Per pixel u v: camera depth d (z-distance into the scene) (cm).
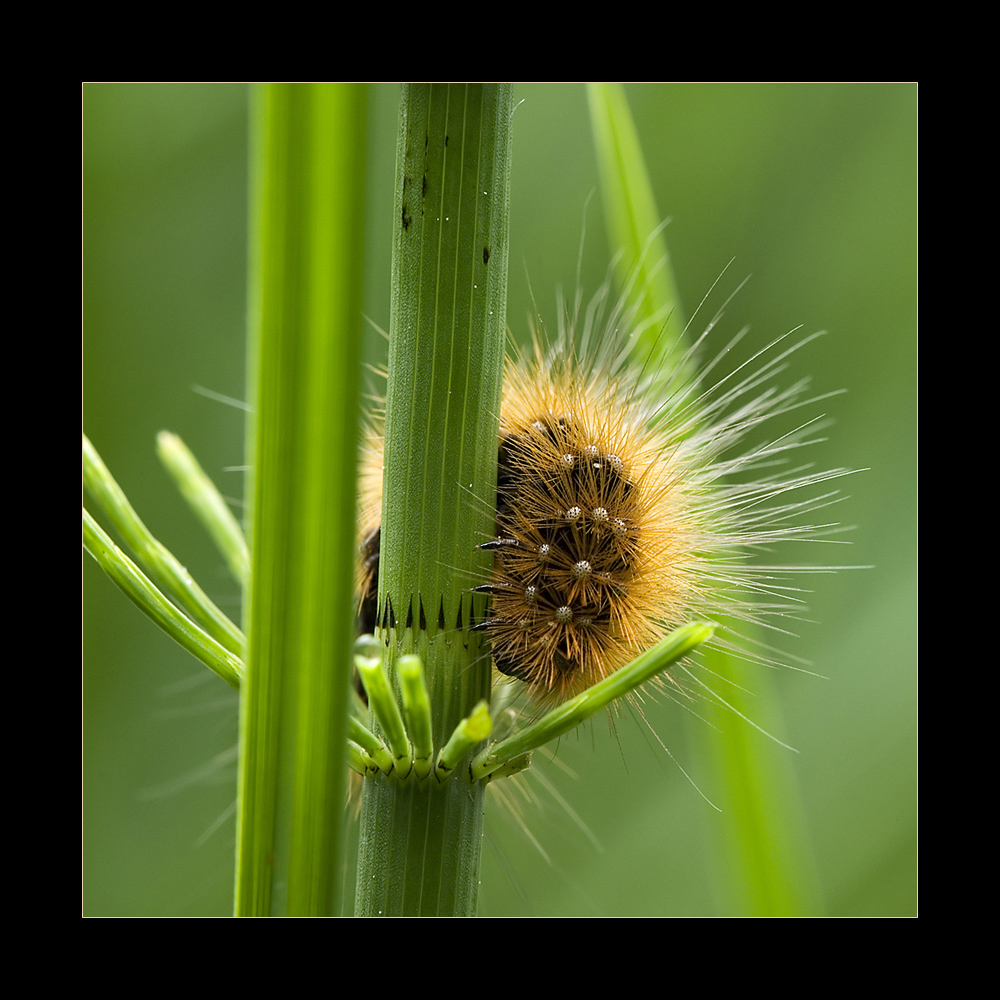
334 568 25
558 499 27
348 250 25
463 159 26
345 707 25
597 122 28
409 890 26
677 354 28
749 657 28
